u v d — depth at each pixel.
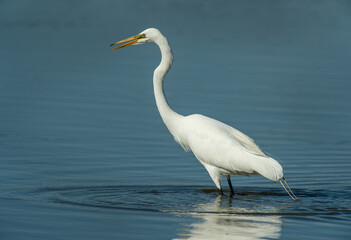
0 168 12.02
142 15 40.56
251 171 10.85
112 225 8.88
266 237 8.48
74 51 27.73
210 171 11.33
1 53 26.25
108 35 32.38
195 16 41.06
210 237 8.45
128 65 25.02
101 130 15.45
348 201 10.59
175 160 13.20
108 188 11.05
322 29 36.41
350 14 43.34
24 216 9.14
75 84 21.05
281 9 45.62
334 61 26.92
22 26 34.03
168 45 12.02
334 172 12.55
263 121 16.89
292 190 11.36
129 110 17.77
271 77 23.20
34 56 26.03
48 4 43.22
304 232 8.71
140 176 11.98
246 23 38.50
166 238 8.38
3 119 16.19
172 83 21.58
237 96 19.89
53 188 10.85
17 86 20.34
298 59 27.23
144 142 14.52
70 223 8.89
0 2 42.28
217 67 24.78
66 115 16.89
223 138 11.16
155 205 10.10
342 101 19.66
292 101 19.47
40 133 14.95
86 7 43.25
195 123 11.55
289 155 13.80
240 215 9.62
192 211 9.80
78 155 13.21
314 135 15.61
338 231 8.77
